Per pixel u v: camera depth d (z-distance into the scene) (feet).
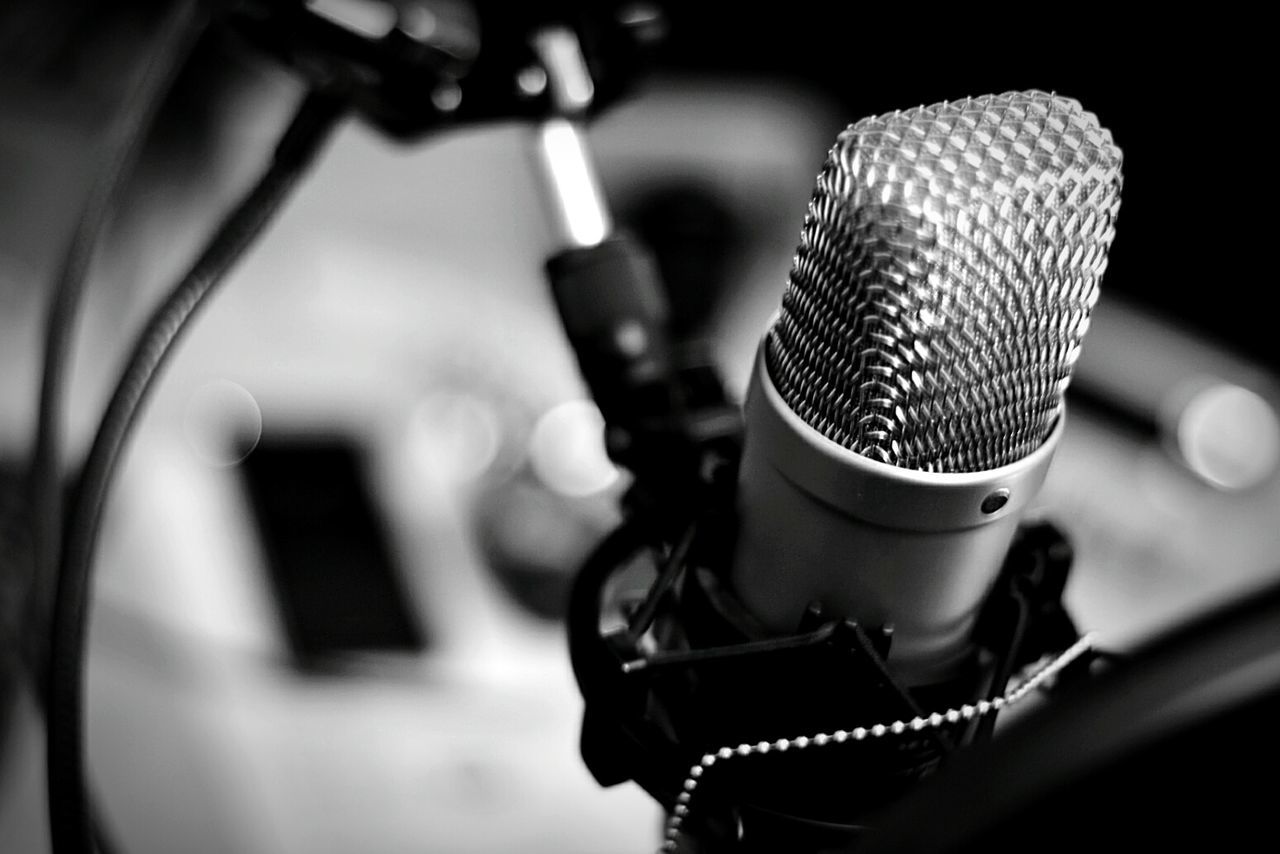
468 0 1.89
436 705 3.94
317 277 4.88
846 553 1.49
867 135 1.47
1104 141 1.48
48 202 4.34
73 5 4.80
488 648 4.07
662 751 1.54
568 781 3.85
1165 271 4.80
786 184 5.12
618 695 1.55
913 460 1.47
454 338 4.79
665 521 1.64
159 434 4.34
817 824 1.52
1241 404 4.47
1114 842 1.21
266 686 3.92
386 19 1.88
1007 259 1.44
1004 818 1.21
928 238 1.44
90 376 4.14
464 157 5.18
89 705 3.79
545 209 1.85
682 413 1.70
